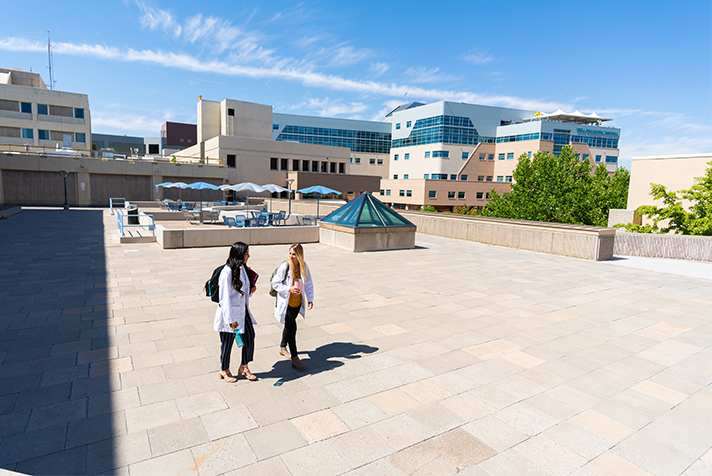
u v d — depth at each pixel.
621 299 8.95
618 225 21.94
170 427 3.77
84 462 3.25
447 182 73.62
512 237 17.00
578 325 7.10
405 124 88.25
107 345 5.61
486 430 3.89
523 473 3.29
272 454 3.43
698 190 19.78
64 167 37.16
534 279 10.81
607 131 84.50
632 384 4.93
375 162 94.81
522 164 42.31
